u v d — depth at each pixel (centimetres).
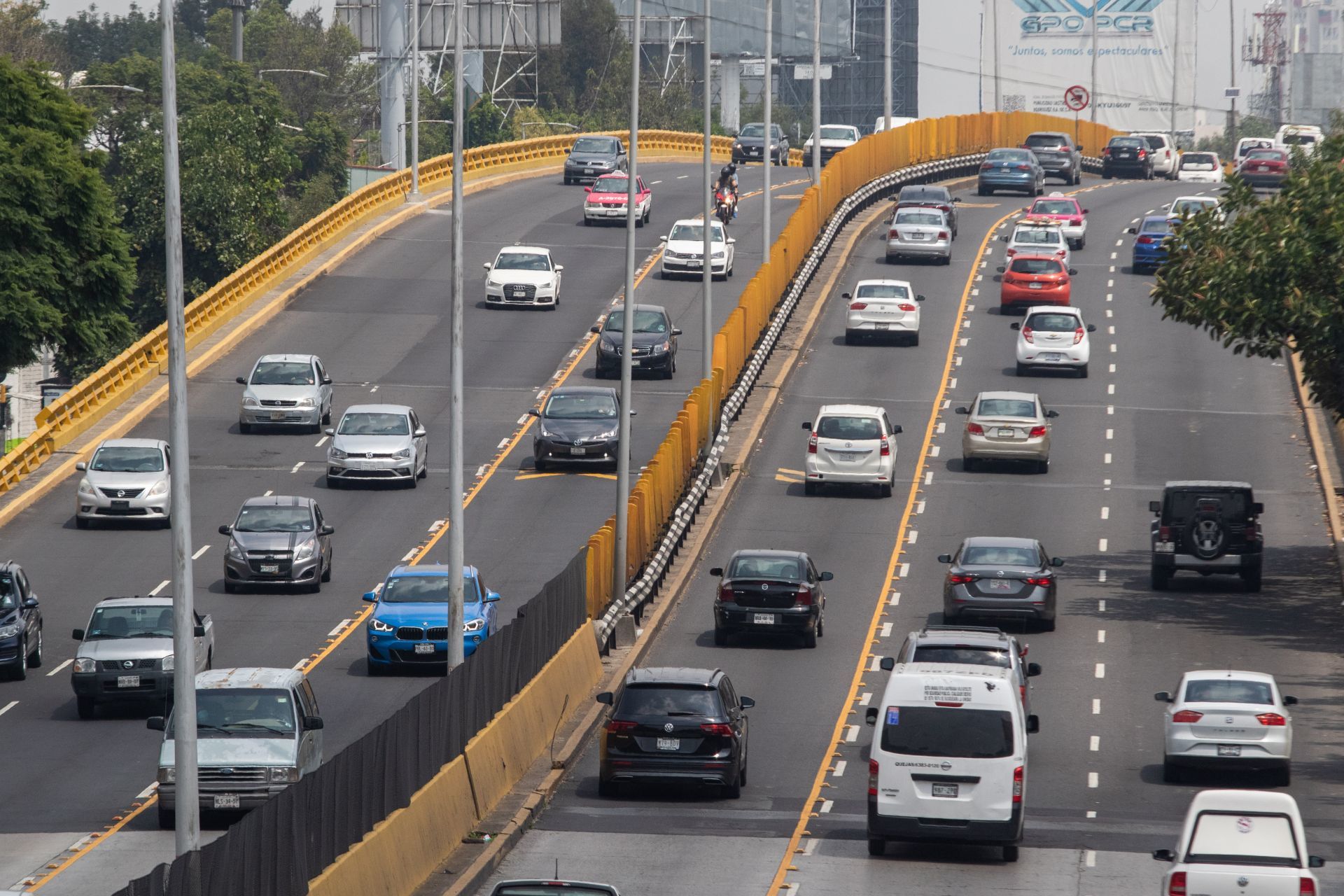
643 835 7700
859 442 14500
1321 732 9550
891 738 7262
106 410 16612
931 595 12231
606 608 11219
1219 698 8619
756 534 13688
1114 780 8706
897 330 19000
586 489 14525
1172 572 12475
